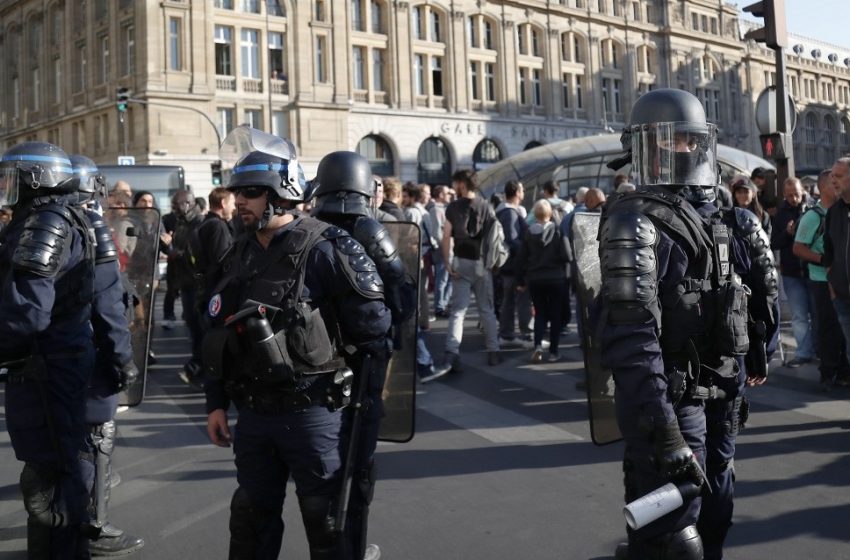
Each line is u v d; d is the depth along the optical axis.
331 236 2.82
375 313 2.81
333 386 2.76
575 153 25.48
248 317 2.59
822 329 7.06
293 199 2.80
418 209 10.59
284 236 2.79
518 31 48.34
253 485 2.79
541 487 4.77
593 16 51.22
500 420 6.41
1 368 3.25
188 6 35.81
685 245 2.59
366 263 2.82
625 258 2.46
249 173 2.72
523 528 4.14
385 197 8.33
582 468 5.11
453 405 6.96
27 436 3.20
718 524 3.02
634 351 2.42
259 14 37.91
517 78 47.72
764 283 2.99
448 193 12.79
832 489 4.57
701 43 58.78
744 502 4.42
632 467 2.73
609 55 52.91
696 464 2.41
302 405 2.71
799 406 6.56
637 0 54.94
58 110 44.06
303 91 39.00
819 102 70.75
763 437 5.70
